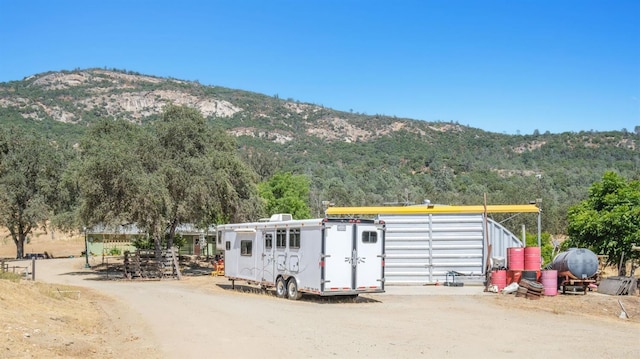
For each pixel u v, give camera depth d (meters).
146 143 32.06
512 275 20.45
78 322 12.48
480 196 77.19
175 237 46.47
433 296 19.41
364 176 114.88
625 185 24.91
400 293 20.33
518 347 10.52
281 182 58.88
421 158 143.62
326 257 17.83
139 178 29.80
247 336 11.33
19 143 55.50
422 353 9.84
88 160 30.58
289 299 19.19
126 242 61.72
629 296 18.66
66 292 18.17
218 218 37.19
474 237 23.11
